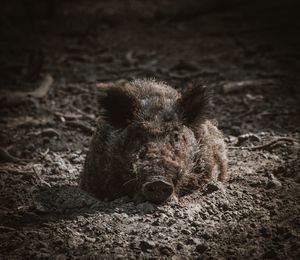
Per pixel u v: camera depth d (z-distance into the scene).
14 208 28.12
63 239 23.91
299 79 55.41
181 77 56.56
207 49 69.69
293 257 21.81
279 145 36.59
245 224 25.06
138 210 26.42
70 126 43.53
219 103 48.62
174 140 27.91
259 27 77.88
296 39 71.94
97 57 67.00
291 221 25.00
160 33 80.06
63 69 62.12
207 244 23.28
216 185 28.75
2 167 34.59
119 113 29.42
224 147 32.09
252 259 21.88
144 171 25.67
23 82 57.09
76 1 107.50
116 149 28.78
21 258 22.38
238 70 59.47
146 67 60.62
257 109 46.41
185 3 86.75
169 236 24.11
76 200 28.14
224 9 86.88
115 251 22.75
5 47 72.56
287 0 84.88
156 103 29.28
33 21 89.88
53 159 36.53
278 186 29.38
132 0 107.19
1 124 44.59
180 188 28.41
